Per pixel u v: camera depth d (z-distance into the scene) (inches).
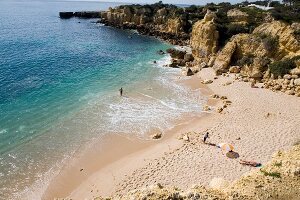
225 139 1274.6
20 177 1073.5
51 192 1007.6
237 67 2140.7
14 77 2078.0
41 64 2452.0
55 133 1370.6
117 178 1063.6
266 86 1855.3
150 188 588.7
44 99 1733.5
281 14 2923.2
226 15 3366.1
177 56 2728.8
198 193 571.8
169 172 1064.2
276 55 2071.9
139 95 1836.9
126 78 2160.4
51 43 3395.7
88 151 1242.0
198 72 2262.6
